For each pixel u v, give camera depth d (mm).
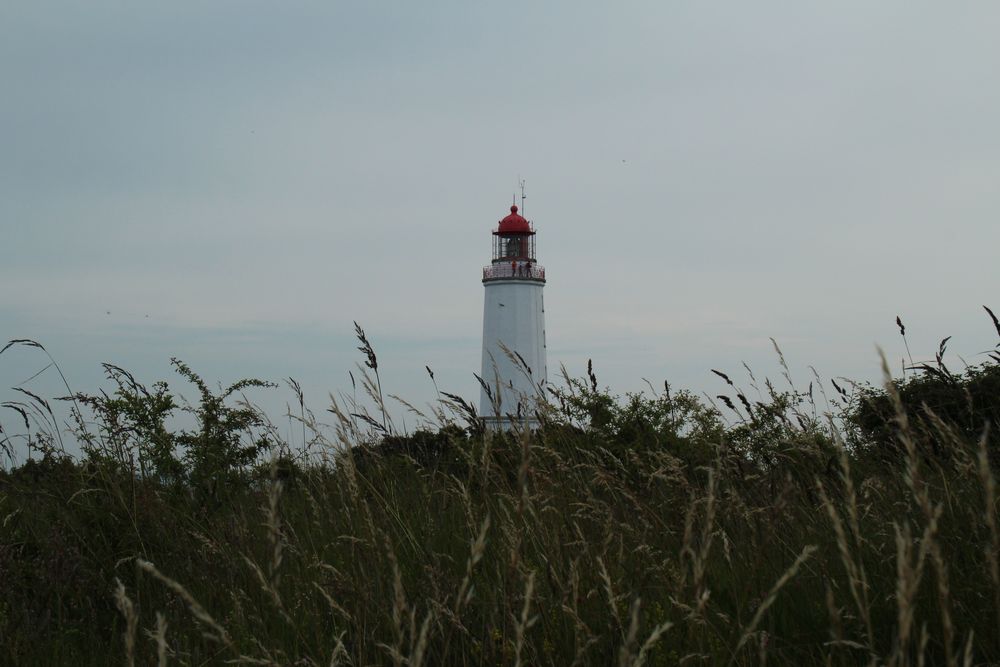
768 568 4625
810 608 4391
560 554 4668
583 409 6480
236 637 4633
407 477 6531
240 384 8438
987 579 3969
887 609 4234
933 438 5289
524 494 3748
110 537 6891
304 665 4090
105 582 6332
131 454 7859
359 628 4363
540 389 6578
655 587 4547
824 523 4898
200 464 7895
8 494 7426
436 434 6617
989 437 5105
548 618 4285
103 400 8016
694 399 6270
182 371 8422
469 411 6379
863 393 5918
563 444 6328
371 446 6723
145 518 7023
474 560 3373
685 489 5277
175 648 4938
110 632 5801
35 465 7781
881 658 3879
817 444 5621
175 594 5902
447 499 6098
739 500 5051
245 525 6578
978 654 3934
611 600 3873
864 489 5047
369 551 5012
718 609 4227
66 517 6949
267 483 7184
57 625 5906
